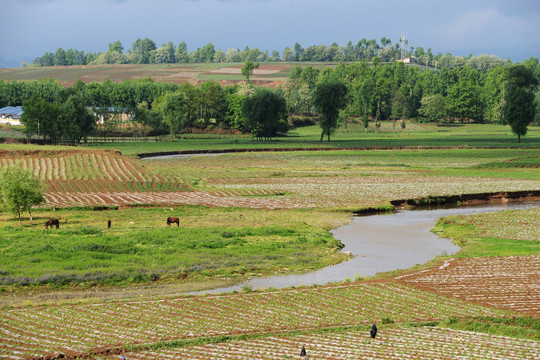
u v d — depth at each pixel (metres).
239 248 59.06
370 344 33.75
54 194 93.75
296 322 37.38
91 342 34.00
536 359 31.52
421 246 61.66
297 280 48.47
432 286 44.81
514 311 38.81
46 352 32.47
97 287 46.44
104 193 95.56
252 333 35.44
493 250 57.38
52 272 48.72
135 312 39.25
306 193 96.06
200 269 51.25
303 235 65.44
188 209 83.38
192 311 39.44
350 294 42.94
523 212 77.62
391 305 40.47
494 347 33.25
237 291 45.19
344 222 74.38
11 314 38.62
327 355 32.16
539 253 55.44
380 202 87.25
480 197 93.56
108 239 60.19
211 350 32.91
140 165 122.06
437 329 36.22
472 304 40.31
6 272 48.38
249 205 85.88
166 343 33.69
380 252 58.91
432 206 88.31
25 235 61.78
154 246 59.31
